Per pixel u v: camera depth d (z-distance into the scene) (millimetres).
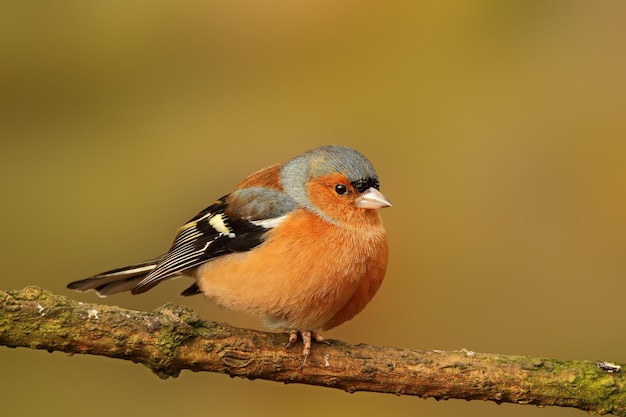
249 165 13562
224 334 8156
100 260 12805
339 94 14117
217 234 9203
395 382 8312
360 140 13648
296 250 8750
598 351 11695
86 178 13555
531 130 13328
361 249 8938
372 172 9234
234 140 13781
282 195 9195
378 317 12039
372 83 14141
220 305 9328
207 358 8094
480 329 11898
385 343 11906
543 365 8250
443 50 14289
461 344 11828
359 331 11984
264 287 8781
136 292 9750
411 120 13734
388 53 14375
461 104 13773
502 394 8242
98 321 7801
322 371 8289
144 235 13039
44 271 12664
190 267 9305
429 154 13359
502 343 11820
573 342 11727
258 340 8258
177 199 13328
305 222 8906
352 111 13914
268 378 8312
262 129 13891
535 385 8188
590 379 8172
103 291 10062
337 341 8523
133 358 7957
